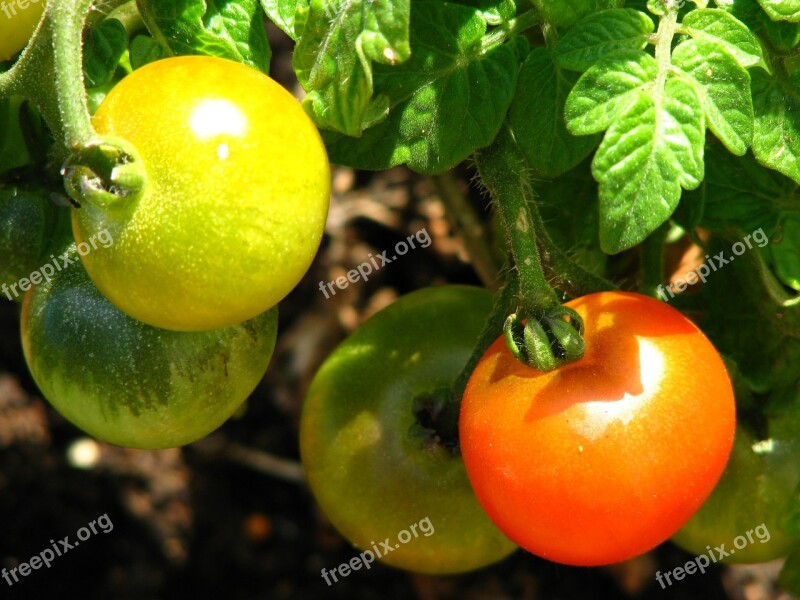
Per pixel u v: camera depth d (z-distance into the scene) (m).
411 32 0.22
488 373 0.22
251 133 0.20
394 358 0.25
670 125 0.20
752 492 0.25
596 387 0.21
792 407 0.25
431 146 0.22
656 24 0.22
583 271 0.23
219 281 0.20
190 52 0.23
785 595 0.40
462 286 0.26
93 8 0.22
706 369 0.21
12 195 0.24
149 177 0.20
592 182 0.26
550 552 0.21
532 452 0.21
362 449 0.25
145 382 0.23
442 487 0.25
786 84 0.22
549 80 0.22
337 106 0.21
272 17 0.22
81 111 0.20
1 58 0.23
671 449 0.21
